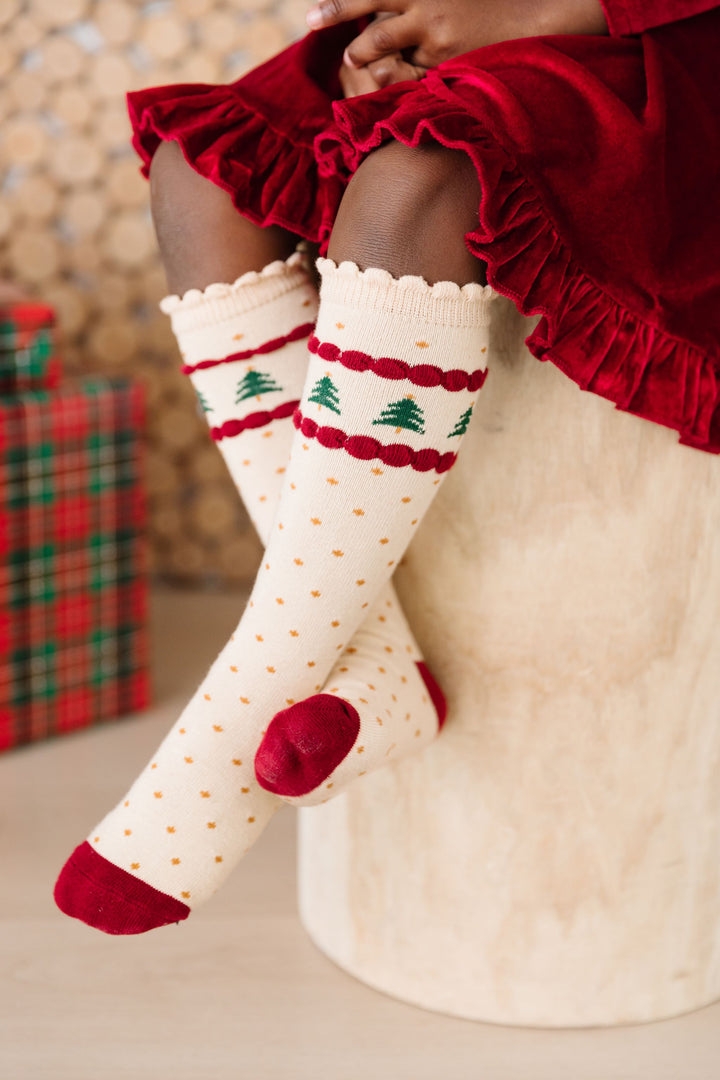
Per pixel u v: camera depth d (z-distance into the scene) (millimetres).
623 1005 1111
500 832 1089
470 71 930
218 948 1198
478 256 917
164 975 1163
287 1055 1078
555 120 927
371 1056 1079
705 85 993
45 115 2215
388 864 1128
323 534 955
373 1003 1139
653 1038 1105
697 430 1000
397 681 1019
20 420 1480
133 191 2180
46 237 2209
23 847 1338
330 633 975
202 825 977
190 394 2232
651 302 963
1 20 2133
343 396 939
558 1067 1072
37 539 1517
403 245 928
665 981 1118
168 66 2137
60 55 2139
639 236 953
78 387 1552
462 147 900
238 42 2113
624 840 1086
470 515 1059
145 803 981
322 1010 1127
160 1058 1073
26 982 1149
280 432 1062
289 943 1208
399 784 1110
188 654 1941
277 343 1048
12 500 1489
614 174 940
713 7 992
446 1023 1117
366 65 1021
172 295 1067
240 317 1043
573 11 993
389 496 952
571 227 935
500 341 1030
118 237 2191
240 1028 1105
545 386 1029
